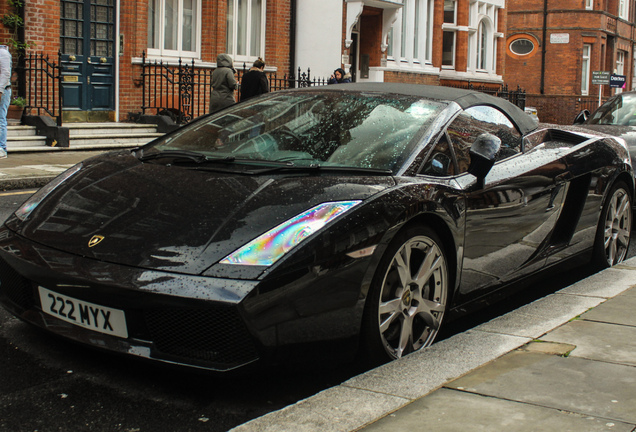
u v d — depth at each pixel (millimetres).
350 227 3127
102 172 3818
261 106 4457
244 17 17578
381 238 3215
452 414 2654
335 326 3090
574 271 5617
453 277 3791
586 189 5012
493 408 2709
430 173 3758
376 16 22172
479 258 3986
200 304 2834
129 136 13703
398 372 3074
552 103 36594
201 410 2992
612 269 5062
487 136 3916
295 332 2965
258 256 2945
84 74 14195
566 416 2639
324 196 3260
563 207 4867
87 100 14289
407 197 3402
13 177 9141
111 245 3119
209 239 3043
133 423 2842
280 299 2906
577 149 5051
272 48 18188
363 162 3686
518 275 4465
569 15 38125
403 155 3736
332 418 2635
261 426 2580
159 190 3455
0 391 3062
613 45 42031
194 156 3834
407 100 4234
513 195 4199
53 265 3131
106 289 2967
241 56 17578
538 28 38625
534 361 3207
